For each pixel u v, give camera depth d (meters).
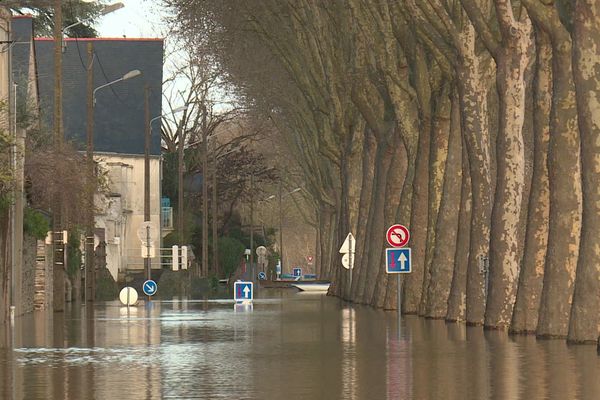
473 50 124.50
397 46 149.62
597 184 90.81
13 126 146.75
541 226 106.94
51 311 163.12
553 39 97.19
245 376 64.19
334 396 54.09
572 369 66.94
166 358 77.31
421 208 152.38
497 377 62.25
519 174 117.19
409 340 94.19
